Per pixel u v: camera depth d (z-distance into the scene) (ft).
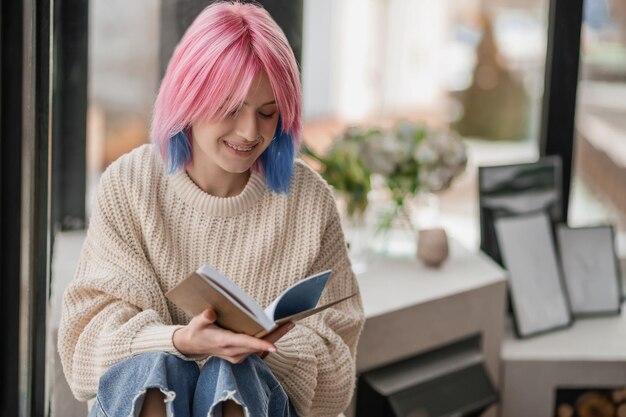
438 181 9.57
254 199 5.90
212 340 4.91
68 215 9.83
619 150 11.88
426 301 8.70
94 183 11.98
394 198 9.71
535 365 9.72
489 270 9.70
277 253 5.98
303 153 9.36
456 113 14.46
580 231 10.97
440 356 9.10
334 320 6.05
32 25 6.49
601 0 11.30
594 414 9.96
